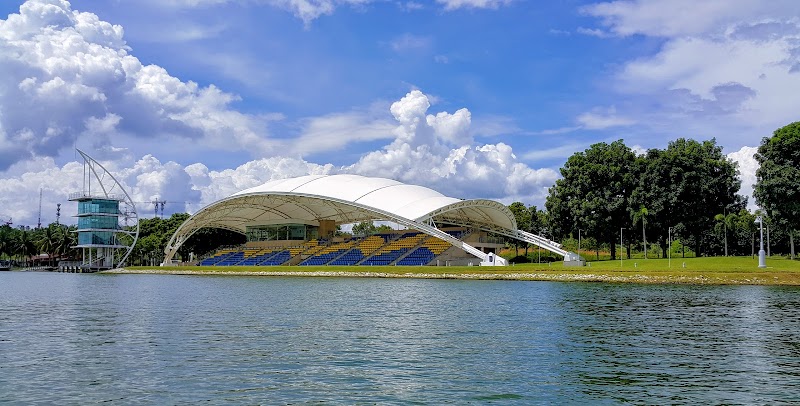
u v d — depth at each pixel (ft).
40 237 609.42
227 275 385.91
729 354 89.35
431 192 418.10
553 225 388.98
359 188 404.16
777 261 301.63
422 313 140.87
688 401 64.13
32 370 77.15
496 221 416.46
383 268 336.08
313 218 484.74
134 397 64.39
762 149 305.53
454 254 374.63
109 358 84.84
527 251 503.61
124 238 552.41
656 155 376.07
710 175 353.92
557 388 69.05
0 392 66.23
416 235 416.46
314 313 141.08
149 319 130.41
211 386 69.00
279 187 418.92
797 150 287.48
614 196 369.50
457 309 149.79
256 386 69.00
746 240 438.81
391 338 103.04
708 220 362.33
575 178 374.43
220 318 131.54
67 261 542.98
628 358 86.12
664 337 105.09
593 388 69.05
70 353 88.79
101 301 179.22
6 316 137.49
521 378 73.67
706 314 139.64
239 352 89.35
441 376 74.49
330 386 69.26
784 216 288.92
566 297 185.26
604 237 376.48
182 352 89.40
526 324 121.49
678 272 265.75
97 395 65.05
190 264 489.67
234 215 479.41
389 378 73.26
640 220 357.61
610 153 367.25
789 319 130.31
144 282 301.63
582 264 330.95
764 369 79.30
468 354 88.63
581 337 104.78
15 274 443.32
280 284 265.54
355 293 204.33
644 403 63.36
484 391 67.51
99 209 473.67
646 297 185.57
